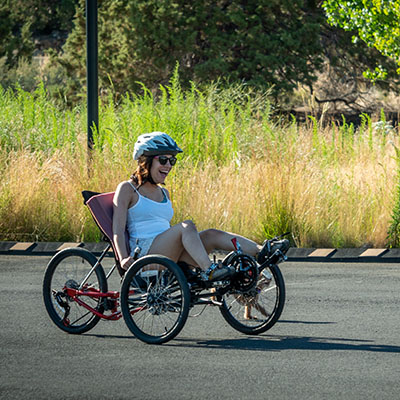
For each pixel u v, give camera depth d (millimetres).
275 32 44219
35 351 9414
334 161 21109
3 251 17141
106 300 10344
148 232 10266
